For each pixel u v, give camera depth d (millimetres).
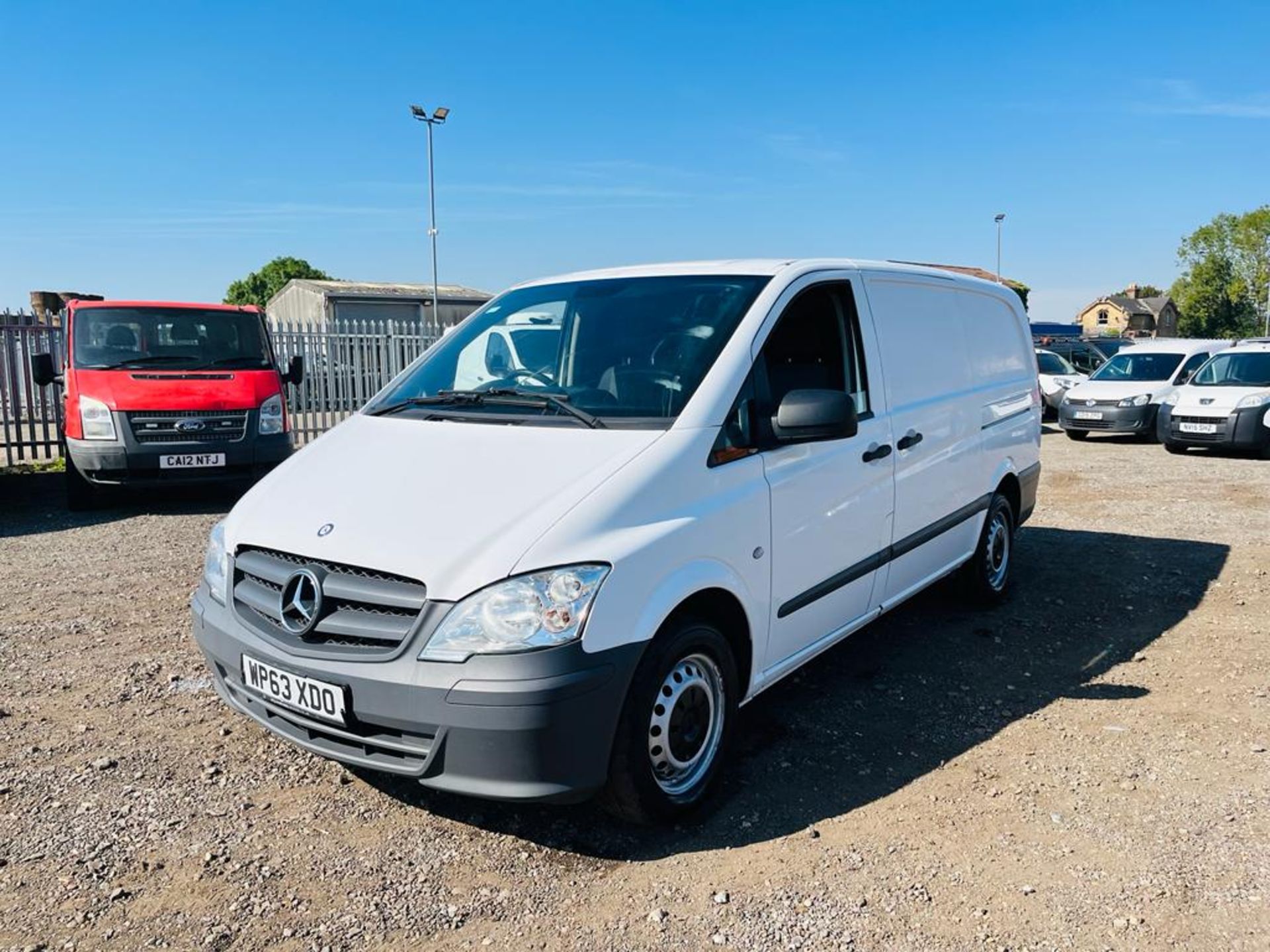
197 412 9047
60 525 8719
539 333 4242
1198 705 4469
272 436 9383
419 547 3023
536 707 2793
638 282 4293
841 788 3633
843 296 4438
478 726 2811
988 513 5789
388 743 2961
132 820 3350
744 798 3547
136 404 8844
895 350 4730
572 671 2840
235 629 3336
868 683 4754
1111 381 16578
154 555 7426
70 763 3773
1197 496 10289
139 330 9578
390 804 3479
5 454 13562
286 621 3143
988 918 2816
